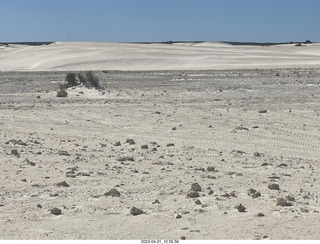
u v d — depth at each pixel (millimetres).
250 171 12289
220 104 28469
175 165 12945
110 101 30562
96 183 10828
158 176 11555
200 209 8750
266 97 32062
